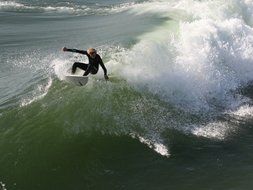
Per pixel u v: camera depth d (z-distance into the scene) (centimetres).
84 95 1417
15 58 1947
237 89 1753
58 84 1502
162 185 1138
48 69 1716
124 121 1371
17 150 1195
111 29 2269
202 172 1200
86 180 1137
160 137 1345
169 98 1534
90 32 2311
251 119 1527
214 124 1468
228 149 1323
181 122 1441
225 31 1905
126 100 1448
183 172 1195
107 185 1125
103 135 1305
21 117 1329
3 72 1758
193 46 1748
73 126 1305
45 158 1186
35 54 1991
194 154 1283
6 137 1238
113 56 1662
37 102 1405
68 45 2083
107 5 3172
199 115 1506
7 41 2259
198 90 1625
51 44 2155
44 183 1110
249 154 1302
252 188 1139
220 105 1608
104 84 1472
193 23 1888
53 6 3209
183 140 1348
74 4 3266
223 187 1141
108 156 1237
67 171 1159
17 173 1125
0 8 3098
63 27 2538
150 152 1272
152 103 1480
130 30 2061
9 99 1454
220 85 1708
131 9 2778
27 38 2311
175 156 1266
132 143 1298
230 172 1207
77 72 1553
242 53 1892
